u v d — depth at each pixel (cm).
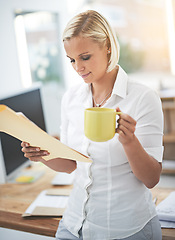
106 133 90
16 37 264
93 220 119
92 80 115
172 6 311
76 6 376
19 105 191
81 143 126
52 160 133
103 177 118
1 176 188
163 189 169
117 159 116
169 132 355
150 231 115
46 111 336
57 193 168
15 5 255
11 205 162
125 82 119
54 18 350
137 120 114
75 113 131
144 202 117
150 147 111
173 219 136
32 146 116
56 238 129
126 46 603
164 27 580
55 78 374
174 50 321
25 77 276
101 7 596
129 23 596
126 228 114
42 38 355
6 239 150
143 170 106
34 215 147
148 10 583
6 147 182
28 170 210
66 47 110
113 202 116
